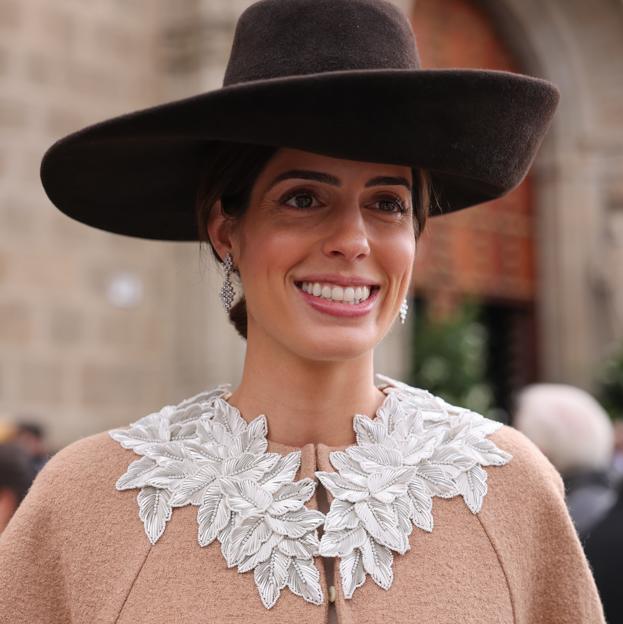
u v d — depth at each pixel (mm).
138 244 6945
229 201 1756
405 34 1688
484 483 1746
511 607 1670
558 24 10453
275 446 1757
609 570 2910
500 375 10852
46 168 1830
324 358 1674
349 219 1645
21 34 6512
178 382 7016
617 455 5719
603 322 10469
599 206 10586
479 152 1644
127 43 6977
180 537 1669
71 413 6609
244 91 1505
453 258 9844
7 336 6383
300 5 1643
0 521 3307
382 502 1680
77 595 1697
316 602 1605
